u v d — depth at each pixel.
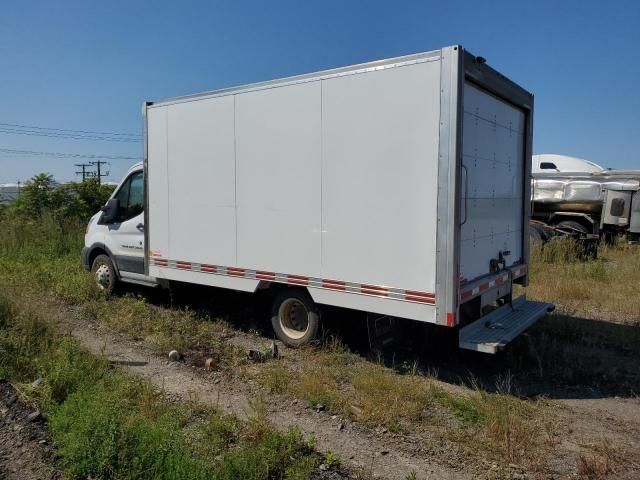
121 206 8.42
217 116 6.56
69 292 8.42
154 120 7.36
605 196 14.53
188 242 7.05
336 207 5.52
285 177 5.93
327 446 3.96
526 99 6.46
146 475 3.17
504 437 4.08
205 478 3.12
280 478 3.35
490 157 5.82
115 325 6.96
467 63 4.86
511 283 6.33
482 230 5.68
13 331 5.73
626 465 3.81
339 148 5.46
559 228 14.50
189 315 7.38
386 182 5.15
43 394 4.35
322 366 5.62
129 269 8.20
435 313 4.89
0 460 3.44
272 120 6.00
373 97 5.18
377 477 3.54
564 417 4.62
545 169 18.36
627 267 11.93
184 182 7.03
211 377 5.34
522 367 5.82
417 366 5.77
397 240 5.11
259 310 7.59
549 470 3.70
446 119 4.71
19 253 12.48
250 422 4.02
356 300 5.44
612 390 5.26
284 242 6.00
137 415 3.94
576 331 7.04
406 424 4.38
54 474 3.29
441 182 4.77
